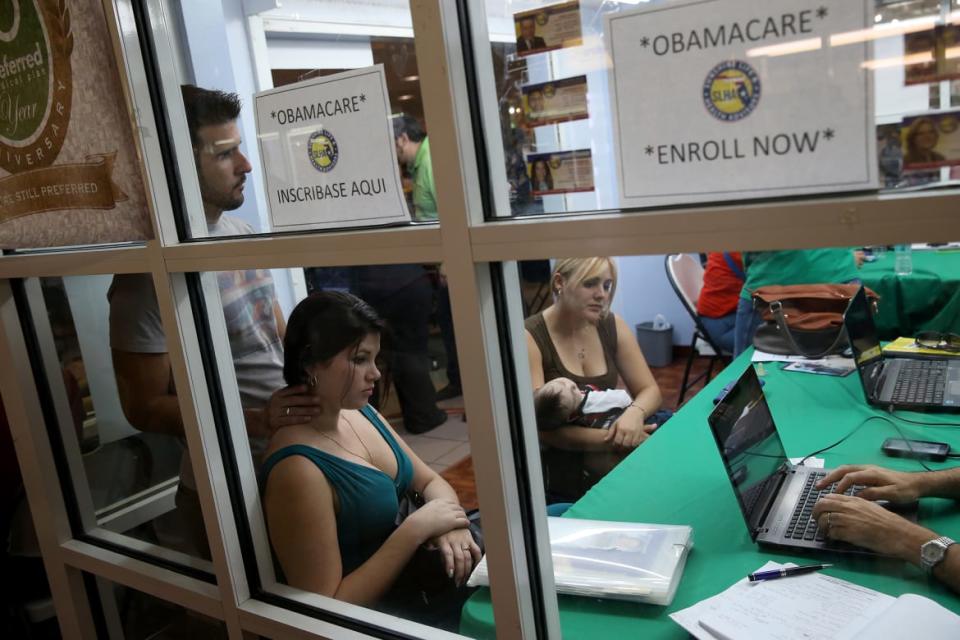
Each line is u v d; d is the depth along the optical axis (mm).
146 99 999
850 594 976
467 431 829
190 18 961
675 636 966
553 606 915
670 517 1270
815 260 1939
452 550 1116
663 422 1729
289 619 1096
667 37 630
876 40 551
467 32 732
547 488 1513
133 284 1289
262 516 1179
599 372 1712
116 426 1411
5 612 1706
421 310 1062
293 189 923
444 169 747
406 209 824
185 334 1067
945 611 898
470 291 770
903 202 551
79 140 1066
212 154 994
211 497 1118
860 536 1074
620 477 1440
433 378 1108
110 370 1400
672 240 650
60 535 1435
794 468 1377
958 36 525
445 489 1142
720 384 1866
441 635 999
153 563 1307
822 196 596
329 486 1165
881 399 1641
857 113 569
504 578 853
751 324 2070
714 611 967
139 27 986
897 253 2246
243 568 1158
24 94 1099
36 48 1055
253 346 1174
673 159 652
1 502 1711
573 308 1643
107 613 1495
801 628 913
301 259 903
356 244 849
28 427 1387
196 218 1053
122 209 1056
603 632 992
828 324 1921
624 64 656
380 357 1119
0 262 1306
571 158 708
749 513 1154
